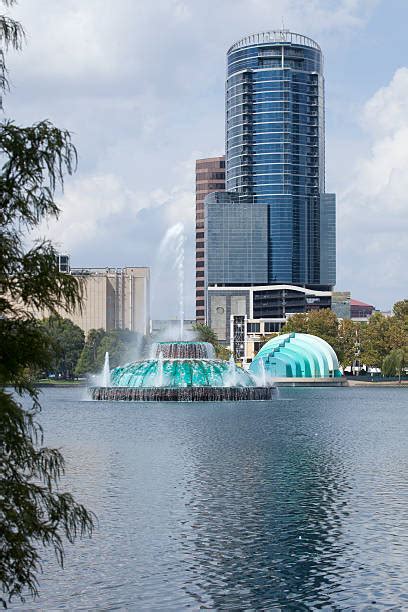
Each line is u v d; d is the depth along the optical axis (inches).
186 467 2006.6
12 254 733.9
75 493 1636.3
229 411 4222.4
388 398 6230.3
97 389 5344.5
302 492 1663.4
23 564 706.2
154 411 4178.2
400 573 1106.7
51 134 733.3
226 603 994.7
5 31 727.7
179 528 1347.2
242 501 1567.4
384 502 1561.3
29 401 4613.7
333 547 1231.5
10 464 718.5
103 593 1029.8
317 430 3134.8
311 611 967.6
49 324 779.4
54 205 743.7
